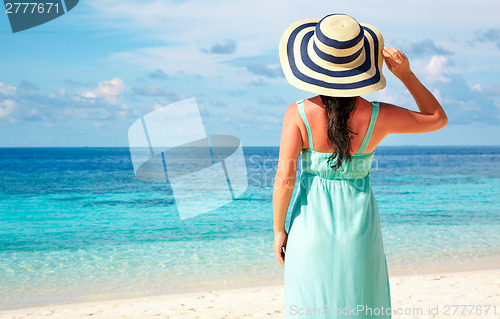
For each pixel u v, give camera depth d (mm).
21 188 28828
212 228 12633
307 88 2033
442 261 7727
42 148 144250
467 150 121750
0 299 5871
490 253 8383
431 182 31875
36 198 23375
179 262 8070
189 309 5242
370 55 2123
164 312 5141
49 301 5770
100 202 21250
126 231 12586
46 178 36656
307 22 2256
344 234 2176
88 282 6754
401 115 2162
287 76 2129
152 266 7789
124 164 54656
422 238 10109
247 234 11508
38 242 10875
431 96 2191
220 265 7734
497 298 5320
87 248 9867
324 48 1996
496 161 61312
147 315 5039
